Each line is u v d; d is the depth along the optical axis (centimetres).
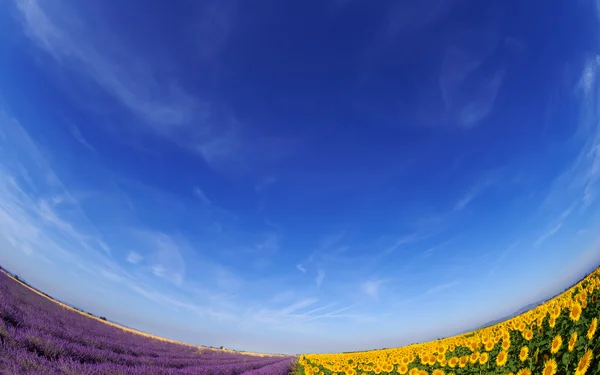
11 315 1002
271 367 1831
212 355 2656
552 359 429
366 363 1284
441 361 777
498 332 869
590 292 671
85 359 910
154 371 973
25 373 521
